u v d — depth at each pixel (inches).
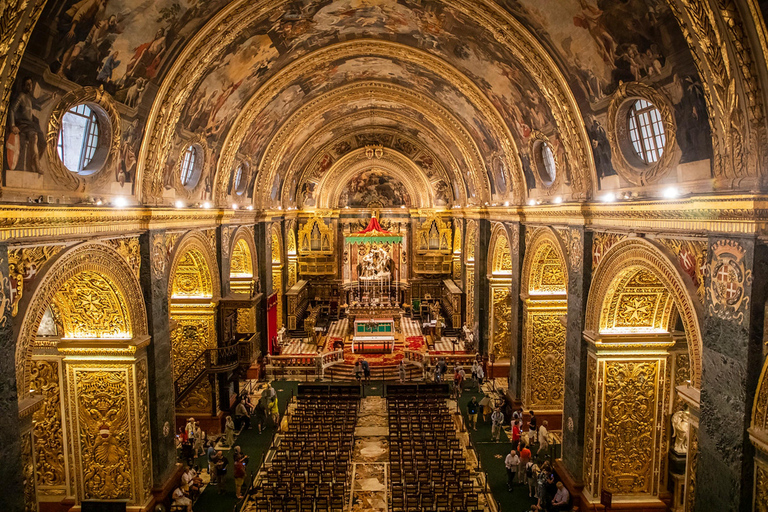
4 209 364.5
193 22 533.0
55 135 435.8
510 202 965.2
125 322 568.4
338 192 1761.8
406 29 749.3
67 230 455.8
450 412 951.0
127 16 445.4
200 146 770.8
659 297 572.1
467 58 753.0
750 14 314.8
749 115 340.8
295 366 1199.6
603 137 562.9
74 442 578.6
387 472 733.9
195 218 768.3
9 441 383.9
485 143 1041.5
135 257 588.7
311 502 597.3
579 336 625.3
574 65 548.7
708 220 391.5
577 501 616.4
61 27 386.0
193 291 881.5
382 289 1798.7
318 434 798.5
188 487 652.1
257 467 756.0
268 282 1234.0
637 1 406.9
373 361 1258.6
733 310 363.6
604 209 564.7
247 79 767.7
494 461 768.3
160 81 562.3
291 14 644.1
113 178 537.3
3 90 348.8
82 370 571.8
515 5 540.4
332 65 919.0
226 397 902.4
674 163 447.5
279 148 1170.6
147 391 604.4
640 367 584.4
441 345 1384.1
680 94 420.5
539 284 858.8
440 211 1740.9
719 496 378.3
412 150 1675.7
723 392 375.2
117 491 584.1
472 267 1406.3
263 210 1173.1
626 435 592.1
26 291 412.2
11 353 388.2
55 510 585.3
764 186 337.7
